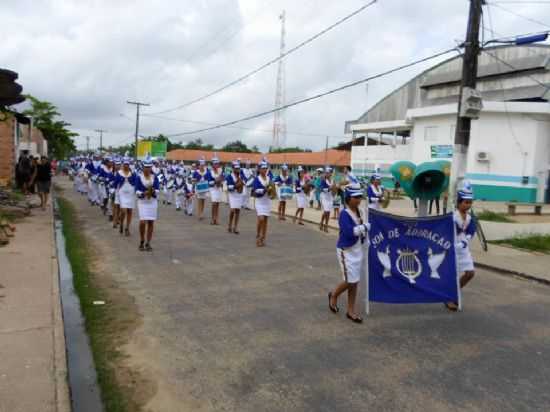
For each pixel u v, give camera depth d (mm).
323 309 6496
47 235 10891
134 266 8648
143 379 4328
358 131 38312
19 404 3594
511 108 26625
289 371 4562
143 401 3943
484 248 11305
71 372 4473
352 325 5902
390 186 34906
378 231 6383
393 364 4793
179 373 4461
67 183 37281
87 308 6191
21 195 18453
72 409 3723
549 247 11594
